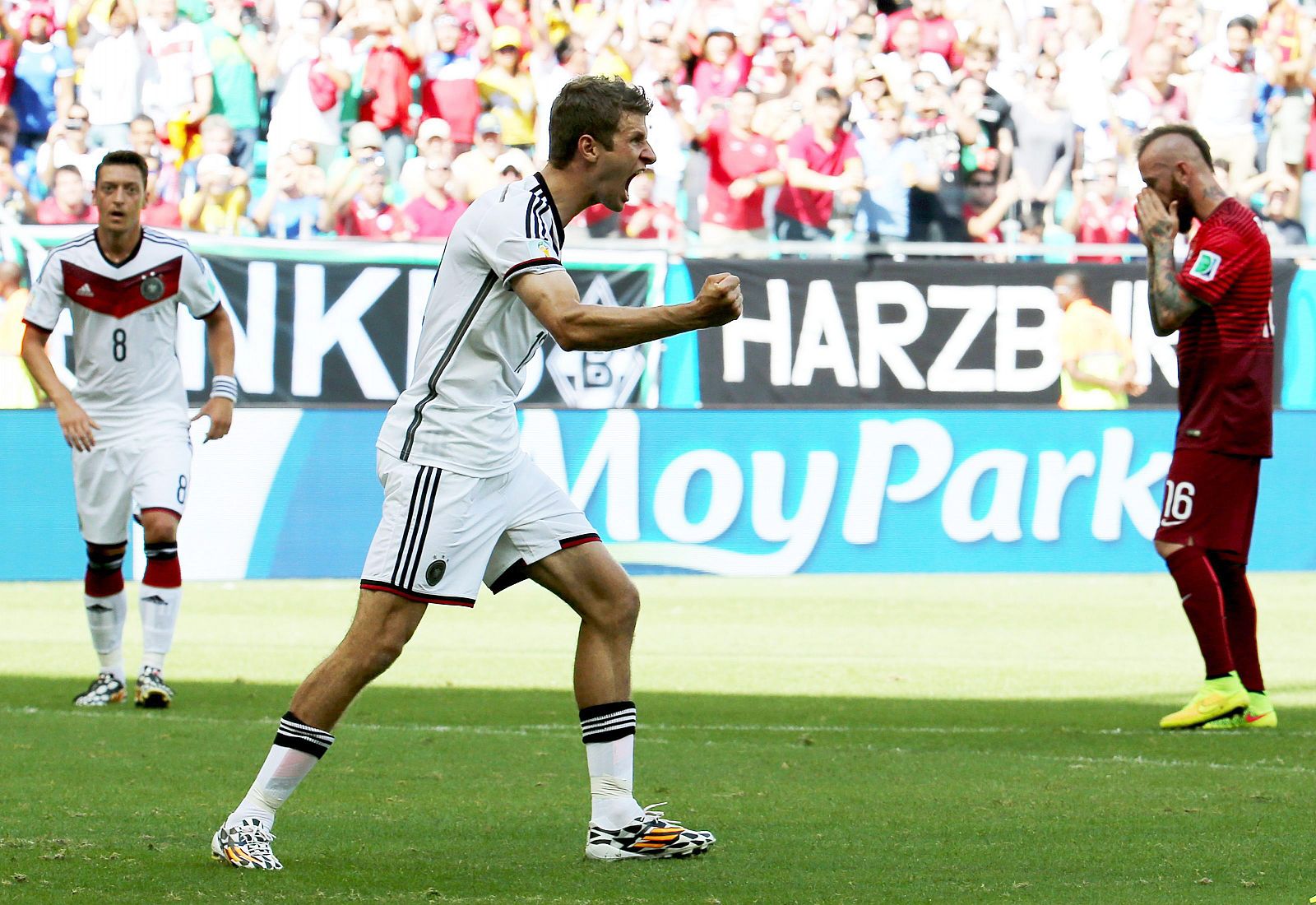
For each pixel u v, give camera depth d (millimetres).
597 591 14141
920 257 47906
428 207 47625
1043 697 27703
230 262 42062
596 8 49469
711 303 12484
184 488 25141
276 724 22875
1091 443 45031
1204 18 50844
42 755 19781
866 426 44562
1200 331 23797
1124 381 45562
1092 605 42594
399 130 47781
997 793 17891
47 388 24203
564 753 20672
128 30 47281
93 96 47188
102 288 24438
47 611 40594
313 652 33125
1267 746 21938
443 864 13695
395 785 18125
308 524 42531
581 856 14117
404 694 27453
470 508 13602
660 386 44281
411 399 13695
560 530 14062
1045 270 45406
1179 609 41719
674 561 43844
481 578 13789
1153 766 19875
